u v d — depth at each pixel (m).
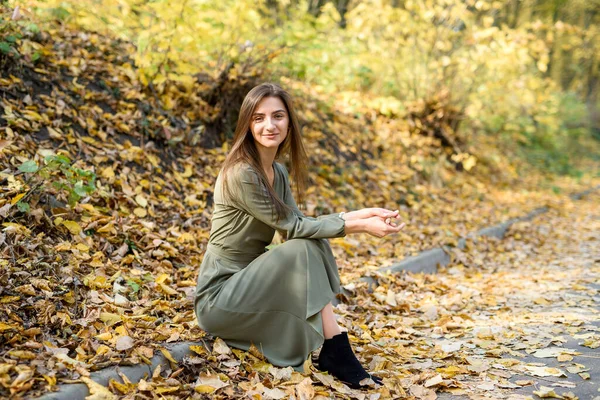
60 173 3.71
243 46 5.77
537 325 3.54
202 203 4.55
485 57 8.96
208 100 5.64
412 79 9.46
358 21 8.51
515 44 8.73
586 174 15.11
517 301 4.19
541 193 10.57
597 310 3.90
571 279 4.94
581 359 2.92
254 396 2.26
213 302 2.60
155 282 3.24
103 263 3.28
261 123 2.62
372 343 3.09
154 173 4.55
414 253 5.16
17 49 4.48
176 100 5.34
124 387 2.14
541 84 11.80
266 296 2.53
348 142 7.38
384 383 2.51
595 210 9.79
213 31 5.59
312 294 2.47
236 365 2.53
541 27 9.15
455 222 6.70
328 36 8.84
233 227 2.66
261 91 2.64
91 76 4.95
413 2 8.78
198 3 5.55
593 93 26.36
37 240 3.09
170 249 3.70
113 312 2.78
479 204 8.09
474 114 9.48
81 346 2.39
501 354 3.05
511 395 2.48
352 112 8.18
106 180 4.04
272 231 2.73
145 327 2.66
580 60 24.69
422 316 3.73
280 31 6.58
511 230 6.97
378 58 9.01
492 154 11.11
